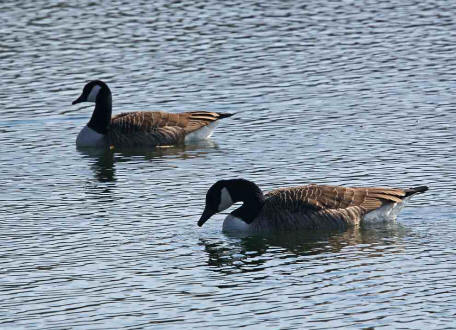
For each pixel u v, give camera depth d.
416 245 16.56
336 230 17.64
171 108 26.66
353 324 13.30
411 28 34.62
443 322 13.32
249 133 24.50
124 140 24.56
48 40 33.56
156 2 38.75
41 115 26.52
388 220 17.98
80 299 14.41
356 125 24.64
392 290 14.49
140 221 18.14
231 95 27.75
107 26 35.25
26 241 17.02
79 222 18.08
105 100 24.64
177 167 22.09
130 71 30.20
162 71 30.16
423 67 30.03
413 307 13.85
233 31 34.44
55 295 14.58
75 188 20.45
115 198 19.64
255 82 28.88
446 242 16.66
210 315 13.72
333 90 27.94
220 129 25.06
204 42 33.16
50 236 17.28
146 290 14.75
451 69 29.80
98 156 23.58
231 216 17.88
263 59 31.23
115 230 17.61
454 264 15.55
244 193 17.81
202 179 20.91
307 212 17.69
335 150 22.58
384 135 23.67
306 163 21.61
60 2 38.78
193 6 38.09
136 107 26.75
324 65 30.52
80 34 34.25
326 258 16.08
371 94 27.44
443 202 18.72
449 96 27.06
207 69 30.25
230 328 13.26
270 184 20.06
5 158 22.94
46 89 28.56
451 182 19.84
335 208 17.73
